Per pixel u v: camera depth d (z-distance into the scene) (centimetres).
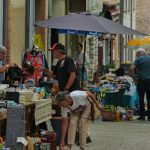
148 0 8219
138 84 2847
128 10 7106
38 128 1791
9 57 2661
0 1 2539
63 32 2775
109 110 2791
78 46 3188
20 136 1543
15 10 2769
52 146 1714
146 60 2828
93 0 4512
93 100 1753
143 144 2089
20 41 2855
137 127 2566
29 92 1688
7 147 1538
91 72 4672
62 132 1720
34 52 2675
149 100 2875
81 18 2473
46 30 3312
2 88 1692
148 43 4672
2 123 1619
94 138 2198
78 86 1942
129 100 2988
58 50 1938
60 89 1941
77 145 1927
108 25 2472
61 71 1938
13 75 2039
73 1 4216
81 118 1745
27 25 2967
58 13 3700
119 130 2447
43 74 2189
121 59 4691
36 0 3275
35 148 1636
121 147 2011
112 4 5384
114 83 3122
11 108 1550
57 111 1873
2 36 2584
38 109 1695
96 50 4997
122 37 4741
